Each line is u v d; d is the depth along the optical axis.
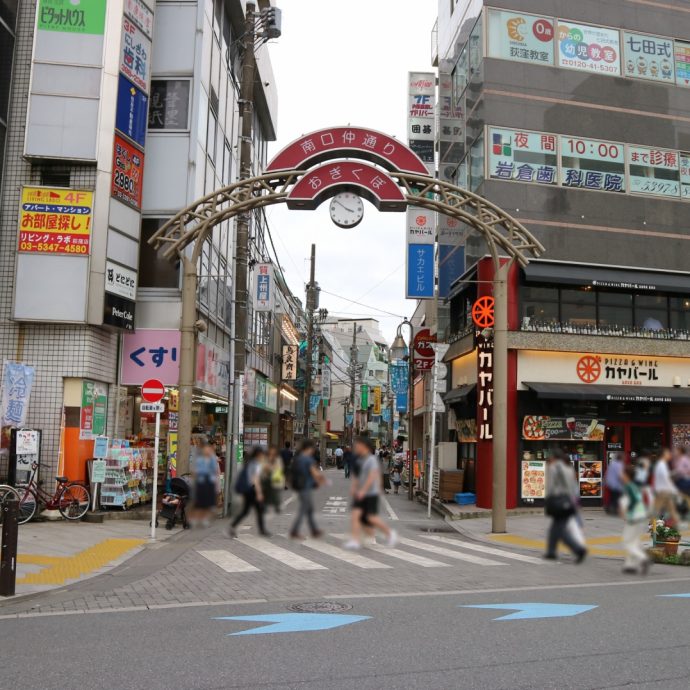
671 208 23.62
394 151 17.67
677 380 22.58
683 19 25.05
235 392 19.77
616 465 14.54
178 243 17.41
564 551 14.17
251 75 20.62
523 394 21.72
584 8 24.12
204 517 15.28
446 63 28.44
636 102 24.00
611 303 22.70
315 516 20.05
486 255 22.17
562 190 22.88
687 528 17.28
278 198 17.30
